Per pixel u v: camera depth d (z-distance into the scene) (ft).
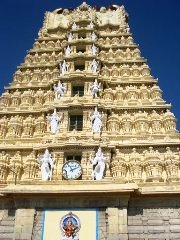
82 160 111.86
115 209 93.81
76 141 114.32
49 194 95.55
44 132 126.31
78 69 149.18
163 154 115.03
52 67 153.89
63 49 160.15
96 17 180.14
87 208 94.94
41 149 116.06
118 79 144.05
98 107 126.93
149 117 127.85
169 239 91.50
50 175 109.40
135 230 93.15
